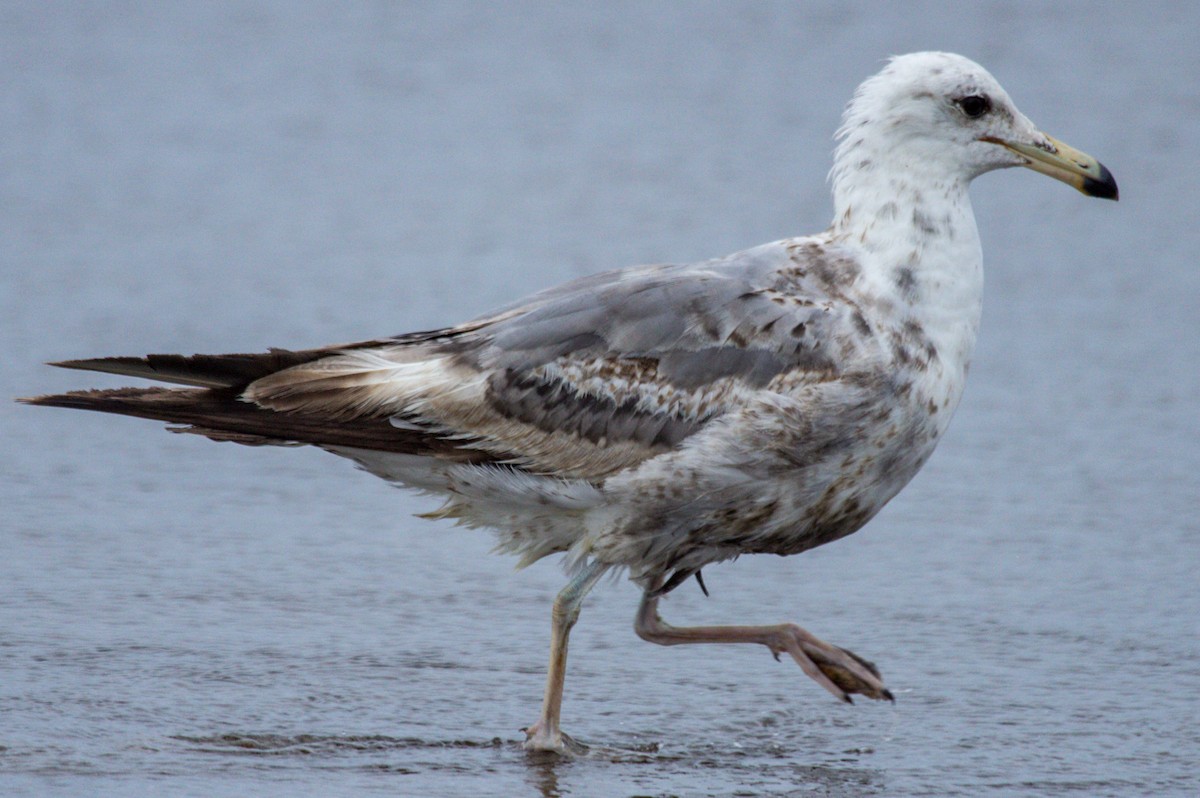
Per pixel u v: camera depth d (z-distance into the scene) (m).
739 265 11.29
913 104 11.34
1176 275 23.41
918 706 11.77
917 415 11.02
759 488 10.87
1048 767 10.68
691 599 13.95
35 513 15.34
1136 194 26.91
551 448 11.02
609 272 11.71
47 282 22.25
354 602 13.58
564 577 14.34
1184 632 13.04
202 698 11.55
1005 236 25.30
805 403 10.70
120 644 12.46
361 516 15.66
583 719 11.55
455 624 13.23
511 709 11.64
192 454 17.25
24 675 11.79
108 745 10.66
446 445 11.13
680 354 10.94
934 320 11.10
